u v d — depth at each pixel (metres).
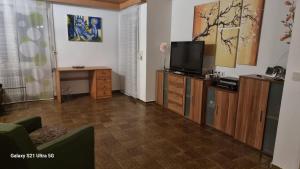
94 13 5.07
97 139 2.80
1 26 3.98
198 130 3.21
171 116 3.82
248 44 3.04
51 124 3.30
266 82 2.41
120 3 5.14
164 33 4.54
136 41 4.67
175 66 4.15
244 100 2.69
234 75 3.30
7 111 3.86
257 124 2.55
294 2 2.48
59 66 4.84
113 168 2.15
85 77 5.21
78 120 3.50
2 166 1.33
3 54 4.07
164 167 2.20
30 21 4.24
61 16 4.68
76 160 1.69
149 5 4.22
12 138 1.14
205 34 3.76
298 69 1.97
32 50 4.34
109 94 5.08
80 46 5.03
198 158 2.39
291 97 2.04
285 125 2.11
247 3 3.00
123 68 5.39
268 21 2.78
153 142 2.76
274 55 2.74
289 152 2.11
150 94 4.62
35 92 4.54
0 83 4.08
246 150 2.61
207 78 3.38
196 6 3.90
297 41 1.96
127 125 3.33
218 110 3.13
